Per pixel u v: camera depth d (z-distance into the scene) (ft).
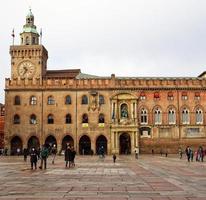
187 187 86.33
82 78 377.91
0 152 375.04
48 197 70.64
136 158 271.28
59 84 374.84
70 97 374.02
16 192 78.33
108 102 374.22
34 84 374.63
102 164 193.67
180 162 214.07
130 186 89.10
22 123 370.53
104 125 370.12
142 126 372.38
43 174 127.13
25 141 367.66
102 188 85.10
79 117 371.35
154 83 377.91
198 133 373.81
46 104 372.79
